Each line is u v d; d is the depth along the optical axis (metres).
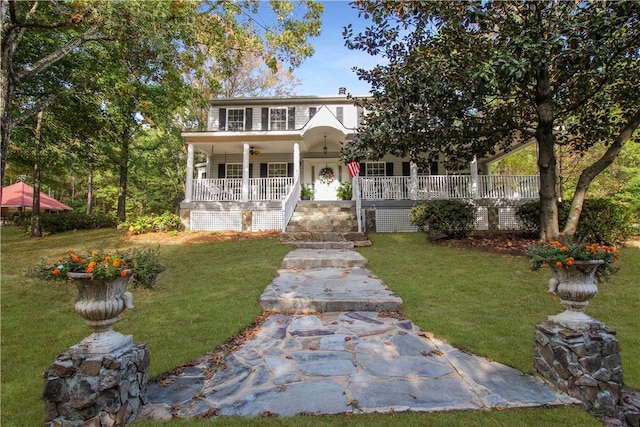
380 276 6.69
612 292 5.43
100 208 32.69
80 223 15.30
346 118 17.02
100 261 2.60
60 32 9.01
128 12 6.58
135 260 2.77
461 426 2.39
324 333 4.21
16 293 5.93
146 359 2.76
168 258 8.34
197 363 3.44
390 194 12.98
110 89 10.35
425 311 4.85
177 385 3.01
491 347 3.71
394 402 2.70
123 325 4.43
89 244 10.41
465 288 5.79
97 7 6.39
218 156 16.66
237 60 9.74
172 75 8.95
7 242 11.16
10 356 3.66
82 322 4.68
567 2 6.27
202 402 2.73
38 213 12.80
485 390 2.88
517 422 2.44
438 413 2.55
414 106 7.37
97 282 2.46
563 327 2.95
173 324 4.45
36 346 3.91
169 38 7.87
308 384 3.00
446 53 6.90
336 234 10.35
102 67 9.95
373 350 3.70
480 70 5.59
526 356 3.49
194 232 12.10
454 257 7.83
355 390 2.89
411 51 7.31
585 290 2.89
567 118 9.30
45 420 2.36
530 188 12.81
